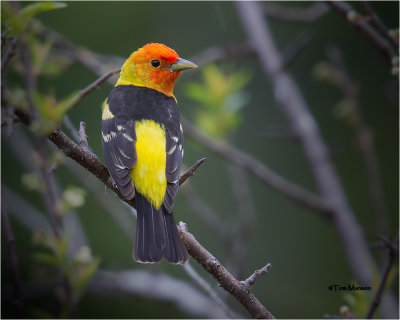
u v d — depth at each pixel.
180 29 14.76
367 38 9.02
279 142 14.81
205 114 11.48
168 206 7.46
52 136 6.80
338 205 11.25
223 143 11.09
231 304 10.64
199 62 12.08
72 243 9.02
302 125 12.10
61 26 14.03
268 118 14.76
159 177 7.67
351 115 10.98
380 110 14.53
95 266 7.41
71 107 6.56
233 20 14.99
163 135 8.15
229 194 13.93
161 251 7.00
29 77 7.50
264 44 12.50
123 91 9.11
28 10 6.17
